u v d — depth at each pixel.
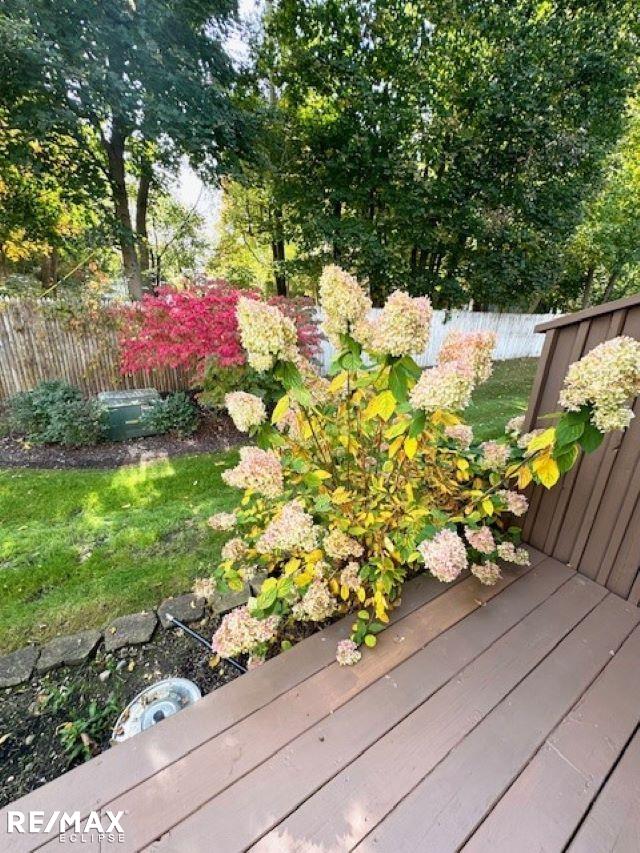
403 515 1.57
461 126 7.11
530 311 10.78
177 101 5.56
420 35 6.96
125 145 6.68
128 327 4.30
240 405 1.43
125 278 7.03
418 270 8.45
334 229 7.44
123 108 5.25
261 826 0.89
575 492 1.72
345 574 1.42
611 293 11.90
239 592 1.92
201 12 5.51
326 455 1.68
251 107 7.01
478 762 1.02
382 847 0.86
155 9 4.99
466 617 1.47
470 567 1.73
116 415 3.87
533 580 1.68
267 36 6.95
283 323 1.28
